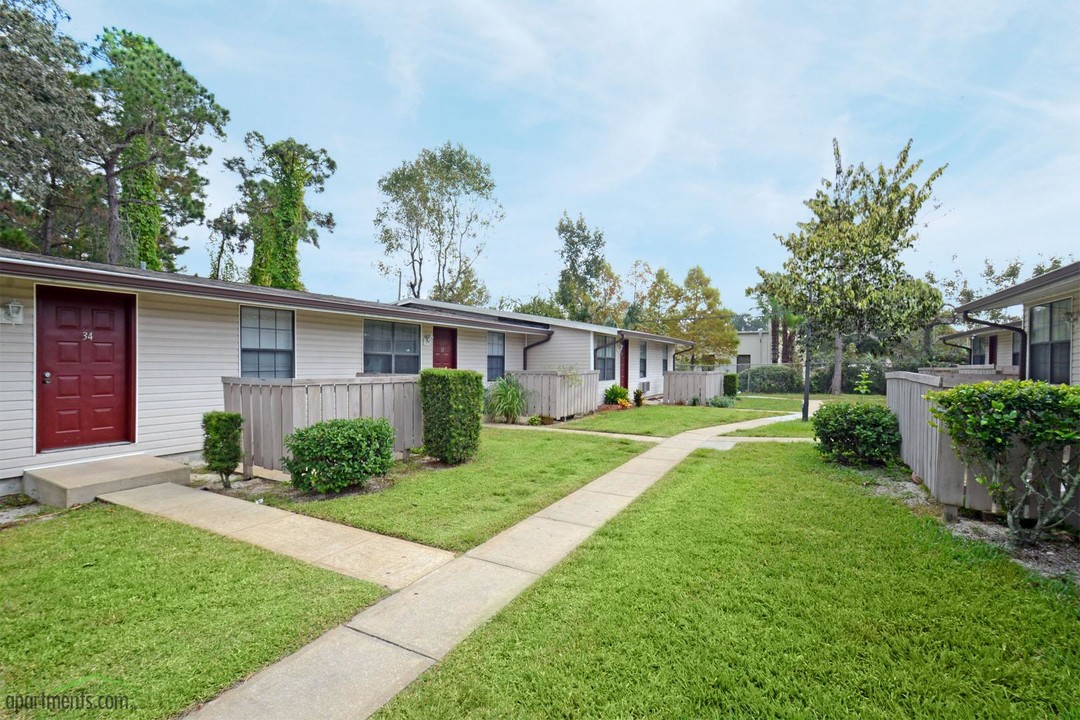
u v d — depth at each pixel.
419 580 3.30
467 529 4.26
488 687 2.20
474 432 7.15
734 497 5.19
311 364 9.13
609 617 2.78
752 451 8.02
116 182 19.33
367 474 5.43
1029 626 2.64
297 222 25.44
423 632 2.66
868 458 6.49
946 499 4.27
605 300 32.97
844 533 4.05
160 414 6.98
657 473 6.57
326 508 4.83
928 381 5.00
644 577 3.28
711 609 2.86
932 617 2.74
